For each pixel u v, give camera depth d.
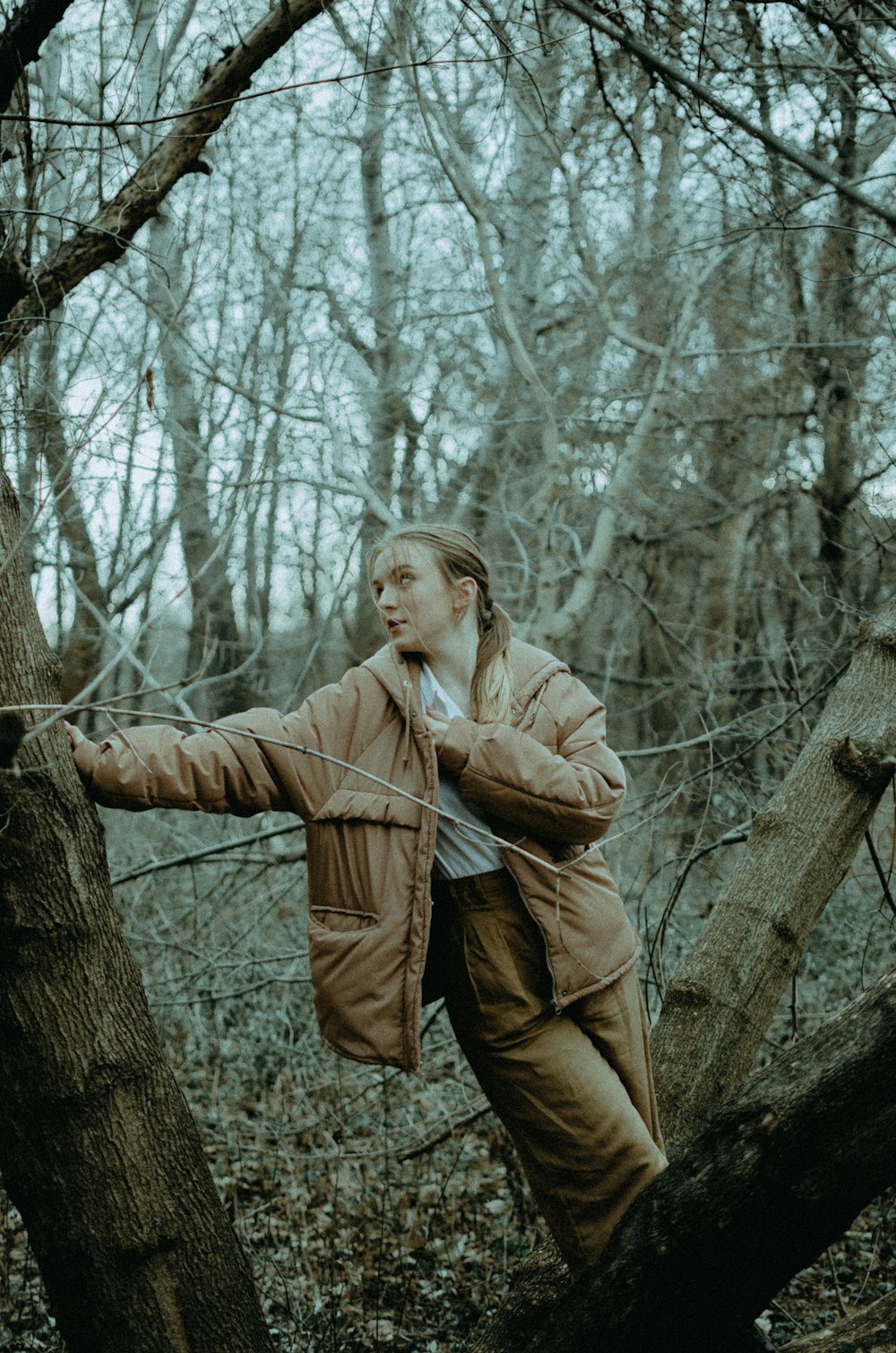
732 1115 1.70
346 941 2.06
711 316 8.36
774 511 9.47
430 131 4.89
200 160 2.87
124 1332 1.88
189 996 5.29
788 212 3.56
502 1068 2.11
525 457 8.44
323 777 2.08
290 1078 4.93
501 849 2.11
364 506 5.52
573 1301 1.83
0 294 2.69
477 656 2.20
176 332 4.89
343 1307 3.47
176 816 6.35
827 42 4.01
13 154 2.68
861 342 5.77
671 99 4.04
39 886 1.79
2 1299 3.38
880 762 2.77
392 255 7.70
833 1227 1.64
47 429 3.25
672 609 11.50
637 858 6.05
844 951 5.61
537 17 3.08
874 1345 2.20
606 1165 2.07
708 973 2.76
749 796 5.06
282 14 2.63
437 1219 3.99
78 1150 1.84
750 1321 1.77
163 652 9.22
